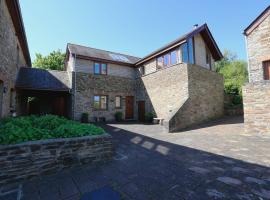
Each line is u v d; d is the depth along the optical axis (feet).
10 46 27.12
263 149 17.20
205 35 45.42
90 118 44.96
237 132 26.00
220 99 44.98
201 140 22.22
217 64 112.57
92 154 13.79
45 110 52.95
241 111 45.75
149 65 49.85
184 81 36.17
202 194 8.90
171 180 10.67
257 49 27.81
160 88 43.21
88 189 9.61
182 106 32.55
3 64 22.40
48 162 11.55
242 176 11.02
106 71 50.96
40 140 11.67
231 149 17.65
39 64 84.17
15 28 30.66
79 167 12.92
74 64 45.93
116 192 9.25
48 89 39.55
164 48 42.70
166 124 29.22
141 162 14.19
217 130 28.32
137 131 30.19
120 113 48.78
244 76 86.74
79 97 43.65
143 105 49.52
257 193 8.88
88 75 45.68
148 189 9.55
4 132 11.49
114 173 11.87
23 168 10.61
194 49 42.55
